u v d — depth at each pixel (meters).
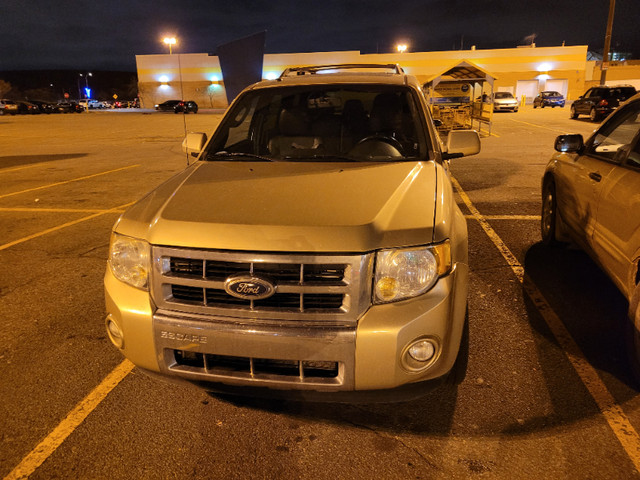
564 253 5.02
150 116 39.75
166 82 57.56
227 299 2.21
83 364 3.22
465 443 2.43
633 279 2.94
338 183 2.64
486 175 9.65
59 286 4.54
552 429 2.51
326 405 2.76
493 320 3.66
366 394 2.24
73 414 2.71
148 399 2.84
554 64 51.38
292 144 3.38
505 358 3.16
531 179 9.12
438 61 51.00
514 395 2.79
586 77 55.28
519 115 29.25
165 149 16.11
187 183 2.77
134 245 2.36
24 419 2.68
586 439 2.43
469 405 2.71
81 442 2.49
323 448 2.42
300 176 2.79
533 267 4.65
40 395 2.89
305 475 2.26
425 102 3.57
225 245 2.15
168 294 2.28
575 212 4.09
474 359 3.15
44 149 16.86
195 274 2.22
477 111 19.73
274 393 2.29
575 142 4.07
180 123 29.39
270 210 2.32
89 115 43.84
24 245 5.81
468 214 6.65
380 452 2.39
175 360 2.35
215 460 2.36
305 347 2.12
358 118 3.47
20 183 10.19
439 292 2.21
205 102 57.31
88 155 14.91
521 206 7.04
